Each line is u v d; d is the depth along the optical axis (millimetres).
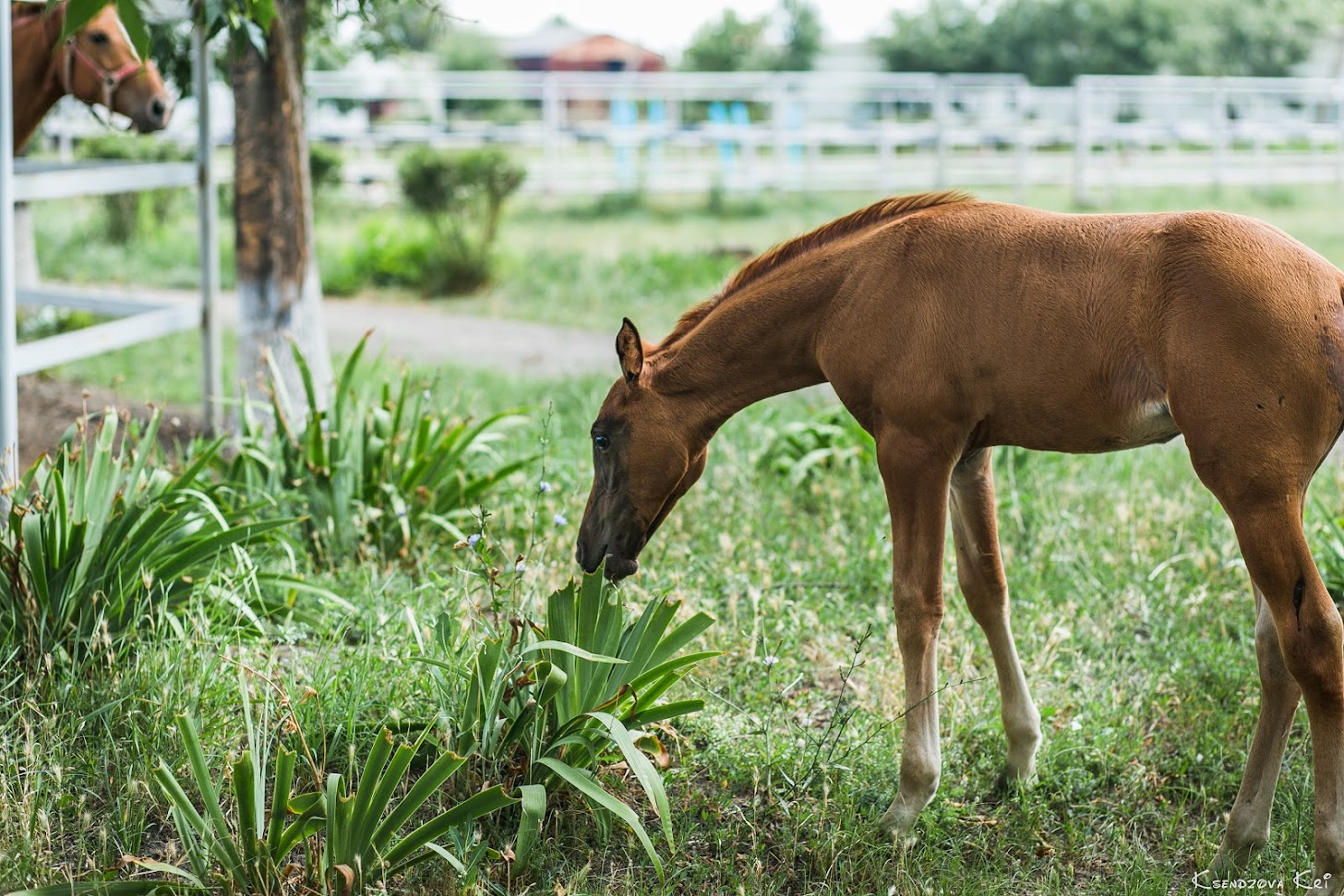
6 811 3395
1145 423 3242
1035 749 3875
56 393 8898
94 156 15281
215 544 4438
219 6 4082
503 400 8539
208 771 3363
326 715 3850
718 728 4059
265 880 3100
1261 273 3057
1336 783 3084
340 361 9516
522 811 3320
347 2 4863
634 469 3861
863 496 6125
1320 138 24750
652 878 3479
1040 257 3324
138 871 3332
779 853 3615
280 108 6918
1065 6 36688
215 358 7477
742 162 22219
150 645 4117
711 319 3824
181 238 15953
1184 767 4055
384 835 3182
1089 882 3557
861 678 4555
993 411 3418
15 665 4066
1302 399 3029
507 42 50906
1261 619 3424
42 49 6578
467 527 5625
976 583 3834
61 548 4215
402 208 16375
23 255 9422
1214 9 36375
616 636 3627
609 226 17875
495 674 3549
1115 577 5270
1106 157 20125
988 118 23578
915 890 3385
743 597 5043
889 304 3496
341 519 5461
